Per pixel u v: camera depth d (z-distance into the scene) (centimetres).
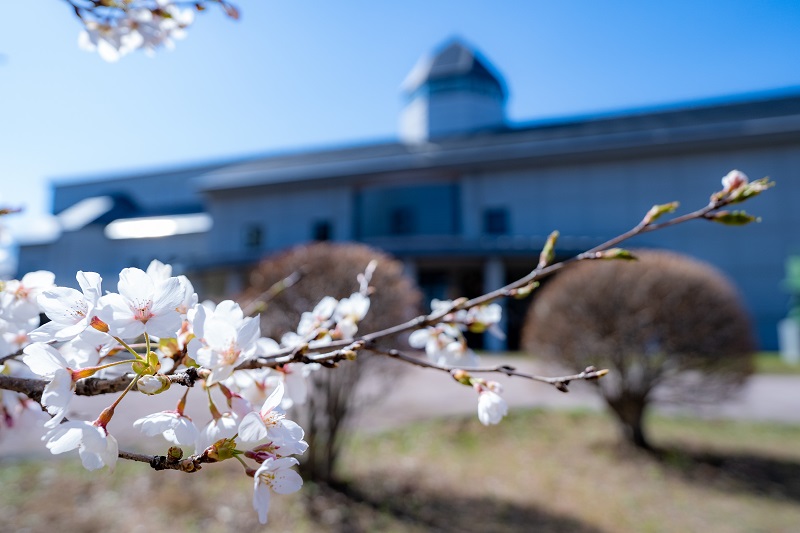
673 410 793
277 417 79
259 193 2433
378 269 465
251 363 95
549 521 414
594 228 1997
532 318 673
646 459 568
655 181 1972
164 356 87
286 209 2377
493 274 1836
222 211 2486
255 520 388
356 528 387
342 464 516
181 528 371
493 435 650
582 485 496
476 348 1750
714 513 437
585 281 610
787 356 1575
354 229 2273
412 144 2853
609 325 586
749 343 585
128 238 3145
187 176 4075
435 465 539
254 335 75
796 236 1817
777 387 998
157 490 430
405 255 1842
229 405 79
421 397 840
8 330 107
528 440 636
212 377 71
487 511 430
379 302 453
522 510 434
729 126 1884
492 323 133
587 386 621
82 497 417
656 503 456
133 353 75
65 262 3147
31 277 110
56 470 468
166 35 143
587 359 597
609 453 589
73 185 4400
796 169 1855
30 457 499
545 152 2025
